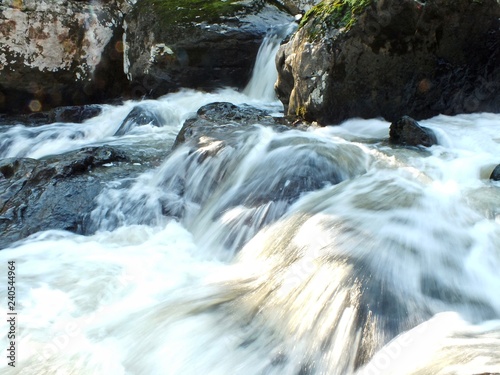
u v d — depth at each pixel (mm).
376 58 5934
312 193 4445
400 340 2670
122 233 4703
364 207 3984
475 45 6176
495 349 2357
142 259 4203
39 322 3373
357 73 5957
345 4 5988
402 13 5746
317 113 6051
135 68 9594
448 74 6281
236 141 5246
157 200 4977
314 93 5984
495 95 6590
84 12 9750
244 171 4883
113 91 10227
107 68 10062
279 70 6734
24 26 9281
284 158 4836
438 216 3812
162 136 7180
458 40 6102
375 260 3260
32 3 9312
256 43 8984
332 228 3699
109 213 4902
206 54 9031
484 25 6059
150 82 9469
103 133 8273
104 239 4641
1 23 9102
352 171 4781
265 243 3934
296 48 6270
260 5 9422
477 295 3102
